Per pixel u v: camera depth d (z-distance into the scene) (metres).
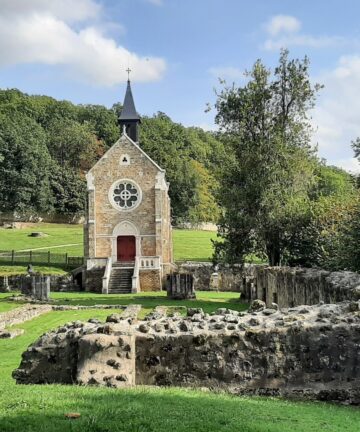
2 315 26.88
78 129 128.50
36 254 61.22
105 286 47.72
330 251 31.94
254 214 38.38
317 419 8.17
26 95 153.50
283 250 39.56
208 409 7.94
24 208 101.06
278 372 9.96
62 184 108.94
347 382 9.95
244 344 10.02
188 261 62.78
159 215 54.09
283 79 40.12
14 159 100.50
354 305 10.93
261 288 33.84
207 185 120.50
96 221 54.38
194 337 10.02
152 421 7.09
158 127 140.38
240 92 40.22
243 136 40.44
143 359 10.01
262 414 8.07
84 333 10.02
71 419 7.10
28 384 9.77
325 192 77.00
